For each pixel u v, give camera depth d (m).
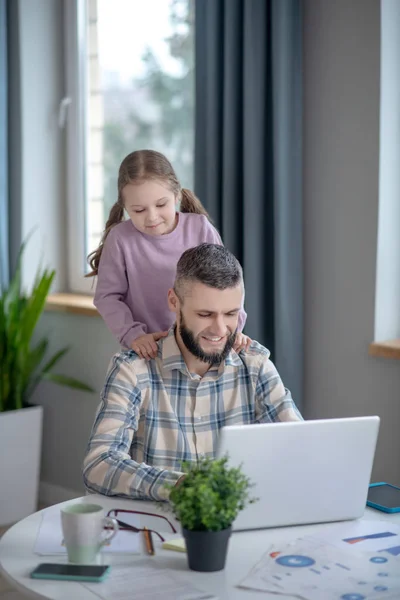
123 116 3.81
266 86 2.88
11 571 1.40
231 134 2.95
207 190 3.05
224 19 2.94
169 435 1.89
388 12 2.72
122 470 1.71
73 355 3.80
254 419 1.96
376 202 2.77
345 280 2.87
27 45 3.86
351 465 1.63
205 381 1.92
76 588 1.34
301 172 2.91
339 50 2.81
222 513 1.38
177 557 1.47
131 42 3.75
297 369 2.93
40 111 3.94
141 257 2.29
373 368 2.82
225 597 1.31
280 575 1.39
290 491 1.59
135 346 1.94
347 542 1.54
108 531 1.54
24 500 3.65
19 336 3.58
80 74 3.94
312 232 2.95
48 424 3.95
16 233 3.94
